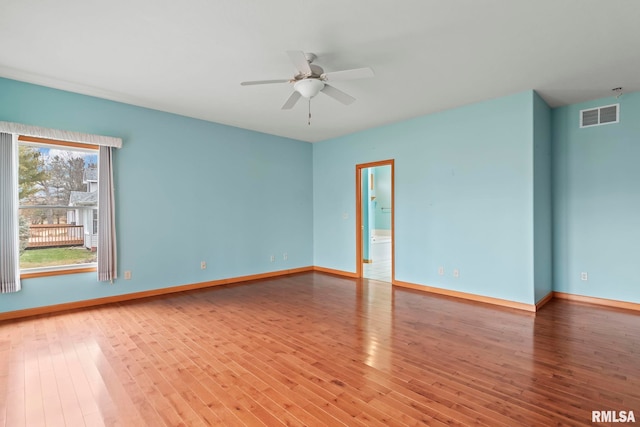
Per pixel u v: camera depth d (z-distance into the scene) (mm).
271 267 6051
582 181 4324
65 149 3998
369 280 5715
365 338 3086
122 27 2559
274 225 6094
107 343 2961
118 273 4312
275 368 2504
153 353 2762
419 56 3029
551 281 4547
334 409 1986
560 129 4488
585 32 2615
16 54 3002
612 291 4105
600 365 2518
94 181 4227
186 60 3117
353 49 2902
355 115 4875
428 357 2680
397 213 5293
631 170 3975
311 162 6773
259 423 1856
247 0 2217
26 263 3764
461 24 2514
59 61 3143
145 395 2137
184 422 1868
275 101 4246
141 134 4477
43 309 3791
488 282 4262
